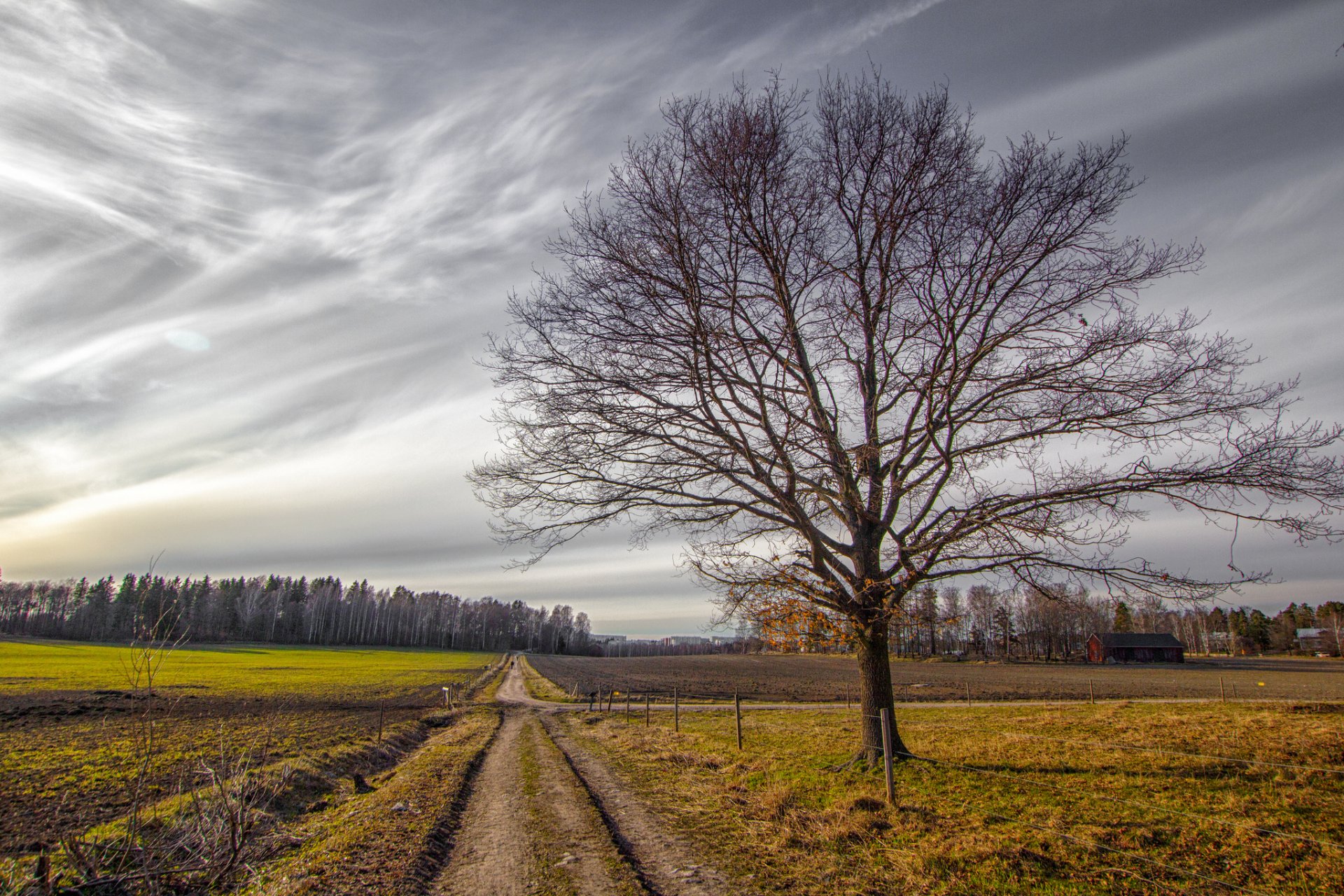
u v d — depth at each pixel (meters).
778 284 12.10
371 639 172.12
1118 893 6.86
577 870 8.02
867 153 11.92
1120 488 10.41
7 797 13.08
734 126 11.81
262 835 7.75
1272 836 8.11
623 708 36.22
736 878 7.60
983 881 7.22
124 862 6.84
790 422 11.56
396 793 12.70
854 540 12.33
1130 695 41.34
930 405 10.81
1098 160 10.74
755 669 89.12
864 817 9.42
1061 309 11.06
